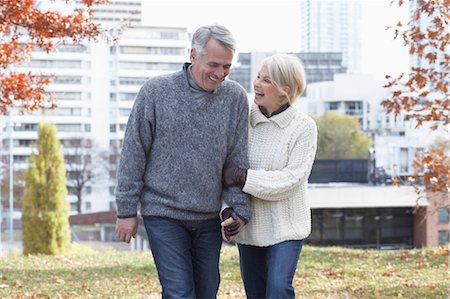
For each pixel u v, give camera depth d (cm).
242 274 359
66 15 671
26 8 634
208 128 322
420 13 658
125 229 324
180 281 319
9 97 713
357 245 1831
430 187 716
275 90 333
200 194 325
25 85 703
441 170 700
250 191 327
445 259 795
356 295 584
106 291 629
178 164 321
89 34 668
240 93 334
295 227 336
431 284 629
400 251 917
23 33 687
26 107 726
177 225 327
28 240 1113
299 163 333
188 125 320
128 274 738
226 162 335
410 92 689
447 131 726
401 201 1806
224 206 333
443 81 677
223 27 314
